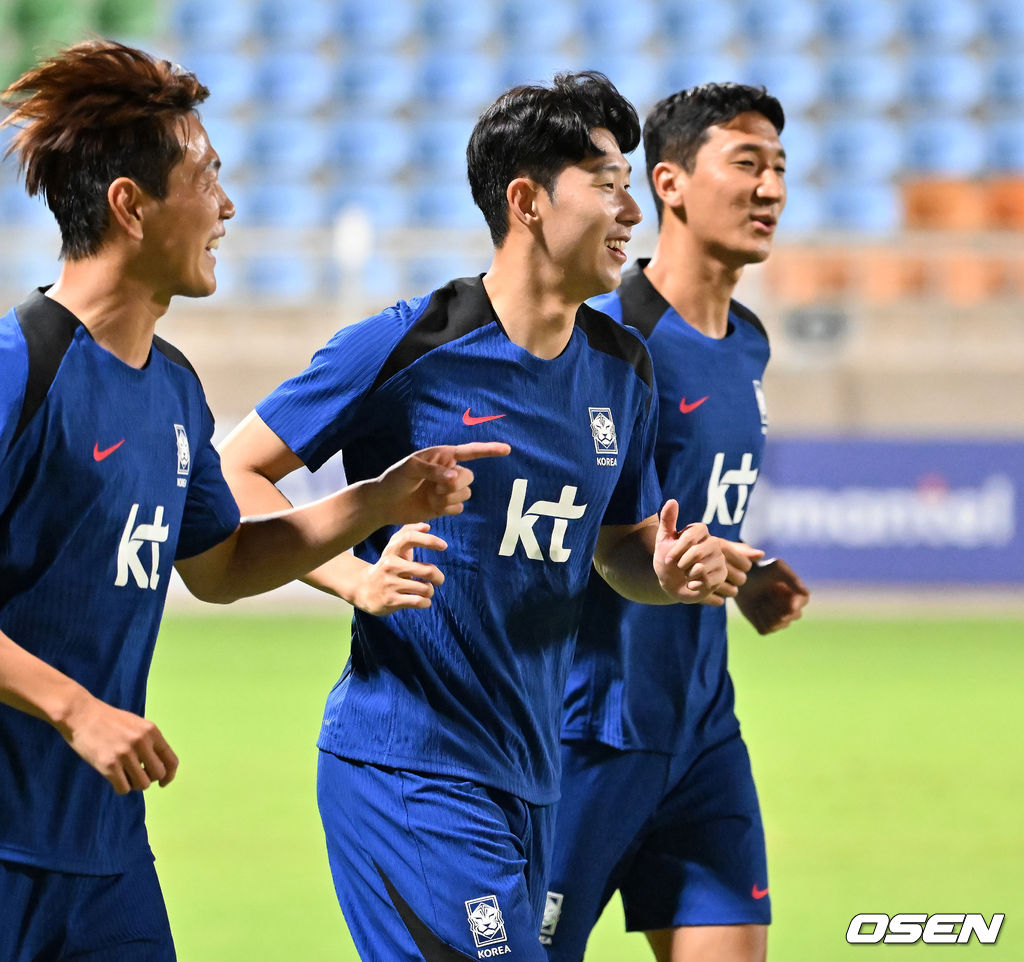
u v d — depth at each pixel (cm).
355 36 7381
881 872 2217
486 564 1128
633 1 7419
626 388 1215
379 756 1121
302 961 1786
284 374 5625
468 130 6988
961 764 2947
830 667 4109
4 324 962
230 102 7119
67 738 895
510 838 1120
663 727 1379
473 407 1138
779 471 5216
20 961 967
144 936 1015
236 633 4722
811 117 6994
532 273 1145
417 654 1121
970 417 5494
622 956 1934
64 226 984
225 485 1105
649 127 1466
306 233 5769
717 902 1366
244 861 2252
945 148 6925
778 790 2733
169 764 905
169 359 1052
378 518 1056
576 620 1195
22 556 952
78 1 7175
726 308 1470
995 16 7350
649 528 1293
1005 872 2220
